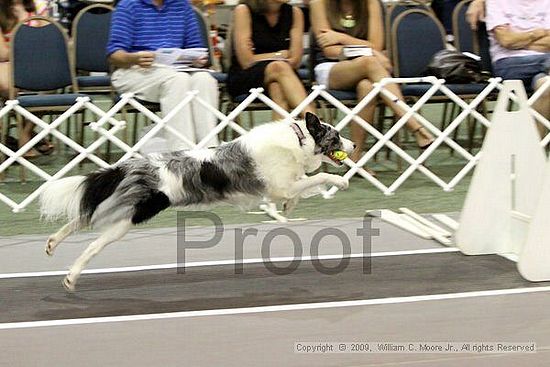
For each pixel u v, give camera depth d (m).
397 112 8.52
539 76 8.95
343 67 8.59
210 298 5.29
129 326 4.77
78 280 5.71
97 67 9.68
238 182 5.52
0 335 4.64
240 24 8.73
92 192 5.26
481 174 6.16
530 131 6.15
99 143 8.07
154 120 8.05
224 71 10.27
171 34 8.57
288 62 8.56
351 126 8.88
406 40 9.30
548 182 5.48
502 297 5.21
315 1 9.13
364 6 9.03
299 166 5.76
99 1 11.96
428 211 7.61
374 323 4.76
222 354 4.31
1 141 8.98
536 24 9.24
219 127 8.18
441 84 8.60
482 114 9.59
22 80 8.66
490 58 9.59
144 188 5.28
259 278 5.71
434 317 4.85
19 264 6.09
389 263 6.02
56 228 7.13
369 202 7.96
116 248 6.50
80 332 4.68
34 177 9.04
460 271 5.80
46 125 8.03
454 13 9.79
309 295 5.32
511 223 6.20
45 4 10.57
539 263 5.53
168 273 5.85
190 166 5.41
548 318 4.80
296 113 8.20
